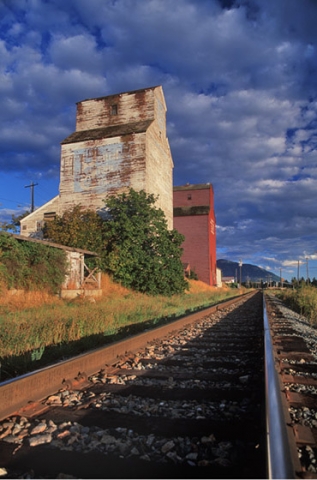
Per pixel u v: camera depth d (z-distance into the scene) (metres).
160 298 22.73
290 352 6.88
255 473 2.44
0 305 13.14
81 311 11.58
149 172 30.06
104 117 33.25
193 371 5.32
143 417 3.50
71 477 2.43
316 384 4.74
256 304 22.98
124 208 26.33
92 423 3.37
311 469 2.59
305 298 21.88
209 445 2.89
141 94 32.28
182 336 8.74
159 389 4.43
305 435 3.08
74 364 4.79
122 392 4.30
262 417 3.27
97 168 30.62
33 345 6.88
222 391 4.32
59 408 3.76
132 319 11.44
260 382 4.61
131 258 24.88
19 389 3.76
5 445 2.95
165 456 2.73
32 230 32.69
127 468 2.54
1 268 15.19
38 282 17.25
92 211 28.62
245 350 6.93
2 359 5.64
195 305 20.20
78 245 24.84
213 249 61.22
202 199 58.94
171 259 26.58
